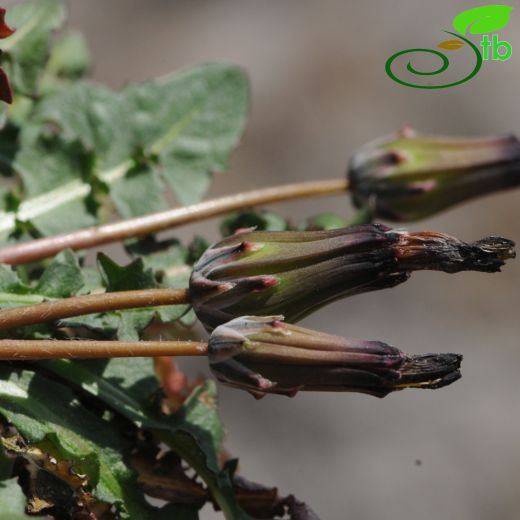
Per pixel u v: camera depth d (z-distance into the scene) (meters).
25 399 0.23
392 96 0.59
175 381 0.25
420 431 0.49
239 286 0.23
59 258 0.24
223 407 0.47
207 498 0.24
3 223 0.25
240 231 0.24
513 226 0.56
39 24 0.26
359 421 0.48
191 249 0.25
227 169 0.27
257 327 0.23
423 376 0.23
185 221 0.25
